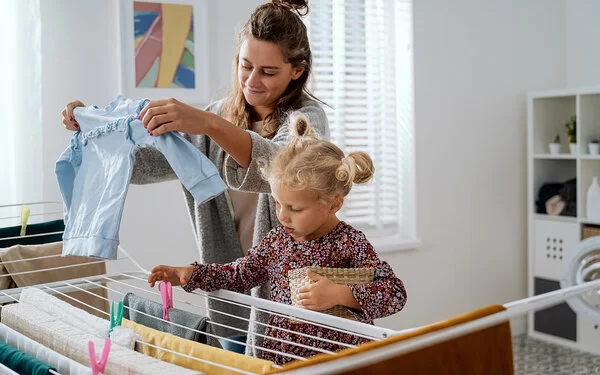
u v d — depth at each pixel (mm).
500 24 3535
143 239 2721
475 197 3510
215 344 1227
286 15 1415
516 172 3633
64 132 2564
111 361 960
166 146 1178
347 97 3309
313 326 1211
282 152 1191
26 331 1194
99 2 2609
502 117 3568
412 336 712
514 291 3662
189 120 1169
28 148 2447
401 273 3312
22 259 1589
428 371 748
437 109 3373
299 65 1443
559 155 3350
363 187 3328
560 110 3545
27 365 953
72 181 1370
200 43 2777
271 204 1441
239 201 1548
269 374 658
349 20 3230
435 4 3330
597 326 3254
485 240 3555
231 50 2855
